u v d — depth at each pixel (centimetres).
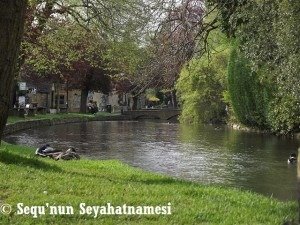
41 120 4762
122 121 6888
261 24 1725
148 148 2972
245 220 728
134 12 2298
